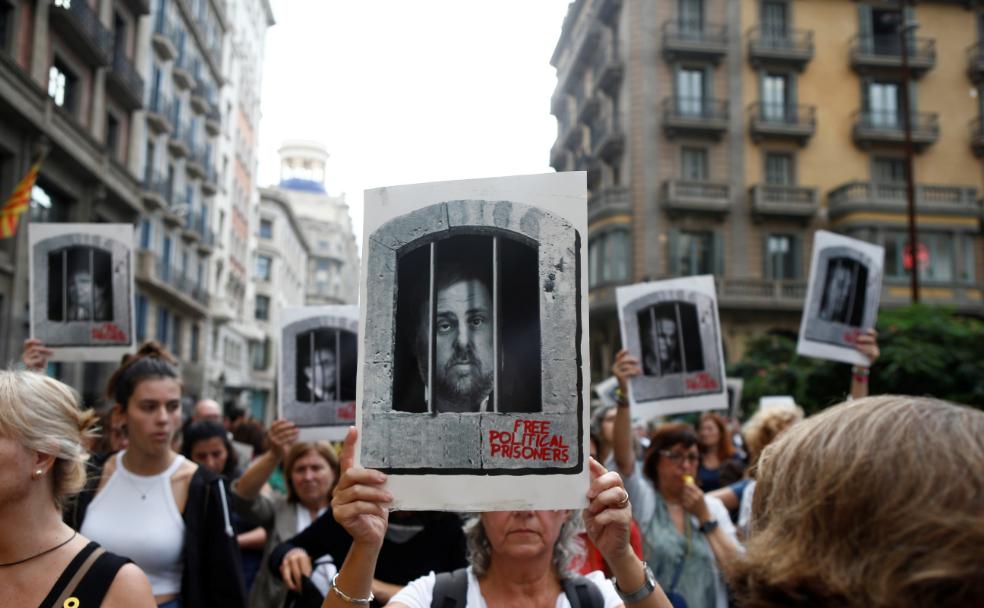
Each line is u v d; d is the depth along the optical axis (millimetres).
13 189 17891
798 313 28672
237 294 46875
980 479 947
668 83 28938
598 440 5547
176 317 33594
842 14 30203
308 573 3555
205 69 36250
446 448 1945
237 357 47938
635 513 4090
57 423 2111
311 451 4434
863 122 29578
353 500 1908
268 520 4395
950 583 890
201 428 5203
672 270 28172
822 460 1046
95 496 3322
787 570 1024
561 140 38062
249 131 49125
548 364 1959
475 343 1984
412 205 2064
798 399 15383
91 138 21703
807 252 29000
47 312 5250
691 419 15078
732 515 4941
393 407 1977
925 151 30141
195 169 34156
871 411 1075
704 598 3807
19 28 18016
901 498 954
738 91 29172
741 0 29594
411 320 2016
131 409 3355
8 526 2029
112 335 5250
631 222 28516
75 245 5320
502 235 2023
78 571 2029
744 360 22672
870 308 5305
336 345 4594
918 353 12875
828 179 29516
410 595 2424
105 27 22812
